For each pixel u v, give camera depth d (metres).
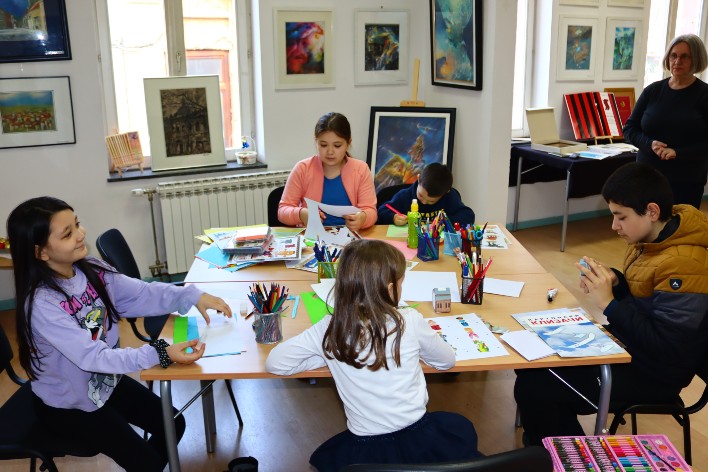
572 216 5.60
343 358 1.54
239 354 1.77
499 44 3.77
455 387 2.88
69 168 3.70
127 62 3.87
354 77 4.37
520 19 5.04
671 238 1.86
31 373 1.74
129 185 3.87
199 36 4.01
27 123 3.54
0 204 3.59
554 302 2.10
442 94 4.40
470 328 1.90
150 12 3.85
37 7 3.41
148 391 2.06
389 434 1.57
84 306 1.80
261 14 3.97
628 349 1.96
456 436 1.59
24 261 1.67
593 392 1.94
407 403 1.57
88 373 1.76
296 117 4.25
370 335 1.51
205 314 1.95
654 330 1.84
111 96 3.86
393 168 4.37
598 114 5.21
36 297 1.68
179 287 2.02
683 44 3.40
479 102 3.99
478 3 3.73
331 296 2.05
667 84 3.58
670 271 1.82
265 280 2.29
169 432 1.75
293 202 2.91
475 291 2.06
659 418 2.64
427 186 2.71
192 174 4.02
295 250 2.51
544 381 2.04
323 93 4.30
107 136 3.86
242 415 2.68
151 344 1.71
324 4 4.13
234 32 4.10
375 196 2.93
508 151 4.00
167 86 3.88
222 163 4.14
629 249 2.12
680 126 3.52
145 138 4.04
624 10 5.23
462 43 3.98
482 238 2.47
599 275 1.97
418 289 2.17
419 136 4.29
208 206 3.95
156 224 4.00
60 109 3.59
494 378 2.96
